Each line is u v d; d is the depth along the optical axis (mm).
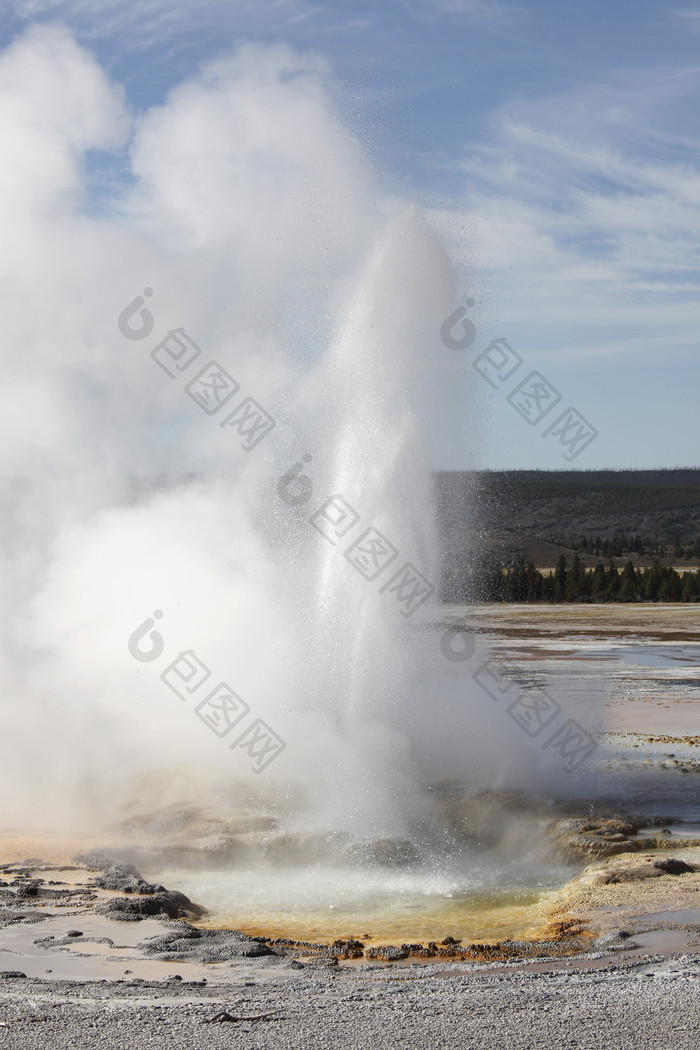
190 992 7453
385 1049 5898
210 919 10312
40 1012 6762
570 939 9141
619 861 11539
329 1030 6301
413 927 9922
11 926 9562
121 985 7648
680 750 18750
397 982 7832
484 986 7527
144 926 9586
